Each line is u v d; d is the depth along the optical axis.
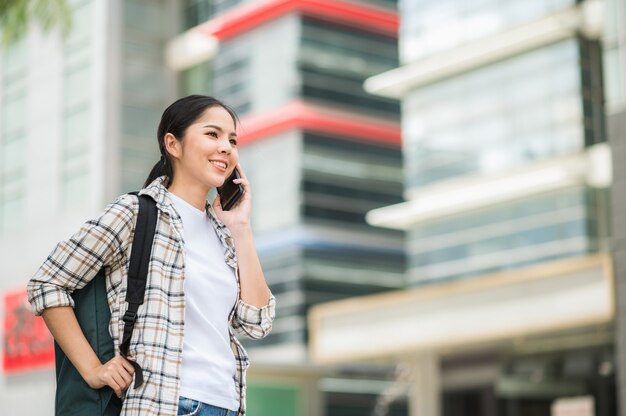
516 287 28.98
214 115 3.37
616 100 23.95
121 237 3.19
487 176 39.59
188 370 3.16
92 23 29.33
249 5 55.56
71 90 28.69
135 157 29.92
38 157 27.83
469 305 30.47
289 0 55.94
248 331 3.46
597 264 26.66
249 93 56.09
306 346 52.84
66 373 3.15
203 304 3.25
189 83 37.59
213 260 3.32
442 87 41.50
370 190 57.00
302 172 54.75
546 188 37.88
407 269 57.50
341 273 55.09
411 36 42.28
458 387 37.84
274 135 55.91
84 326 3.16
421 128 42.16
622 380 24.20
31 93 28.36
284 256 54.62
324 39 56.59
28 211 27.48
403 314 32.66
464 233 40.88
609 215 37.06
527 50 38.66
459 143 40.69
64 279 3.14
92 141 28.41
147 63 32.28
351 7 56.94
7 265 27.19
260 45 56.09
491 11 39.44
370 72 57.78
